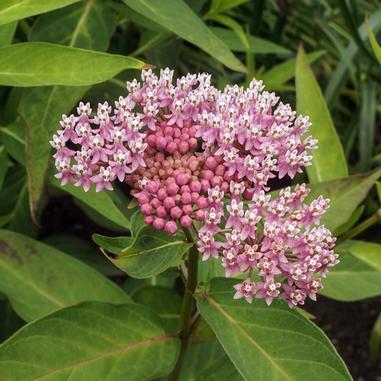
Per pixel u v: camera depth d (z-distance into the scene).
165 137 0.24
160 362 0.27
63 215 0.51
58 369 0.26
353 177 0.31
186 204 0.23
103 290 0.31
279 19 0.51
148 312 0.27
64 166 0.24
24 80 0.26
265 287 0.23
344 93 0.56
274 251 0.22
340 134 0.55
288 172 0.24
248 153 0.24
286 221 0.22
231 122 0.23
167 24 0.30
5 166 0.34
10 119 0.35
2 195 0.38
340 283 0.34
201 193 0.24
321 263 0.23
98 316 0.26
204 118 0.24
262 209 0.23
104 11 0.34
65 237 0.45
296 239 0.23
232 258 0.22
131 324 0.27
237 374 0.29
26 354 0.25
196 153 0.24
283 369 0.24
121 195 0.39
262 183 0.23
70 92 0.30
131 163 0.24
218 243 0.22
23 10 0.25
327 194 0.31
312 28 0.53
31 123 0.30
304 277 0.22
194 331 0.29
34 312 0.30
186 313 0.28
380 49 0.32
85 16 0.34
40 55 0.25
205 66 0.49
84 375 0.26
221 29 0.42
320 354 0.24
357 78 0.50
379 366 0.48
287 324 0.24
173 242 0.23
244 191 0.23
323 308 0.51
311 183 0.31
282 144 0.24
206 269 0.30
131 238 0.23
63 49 0.25
